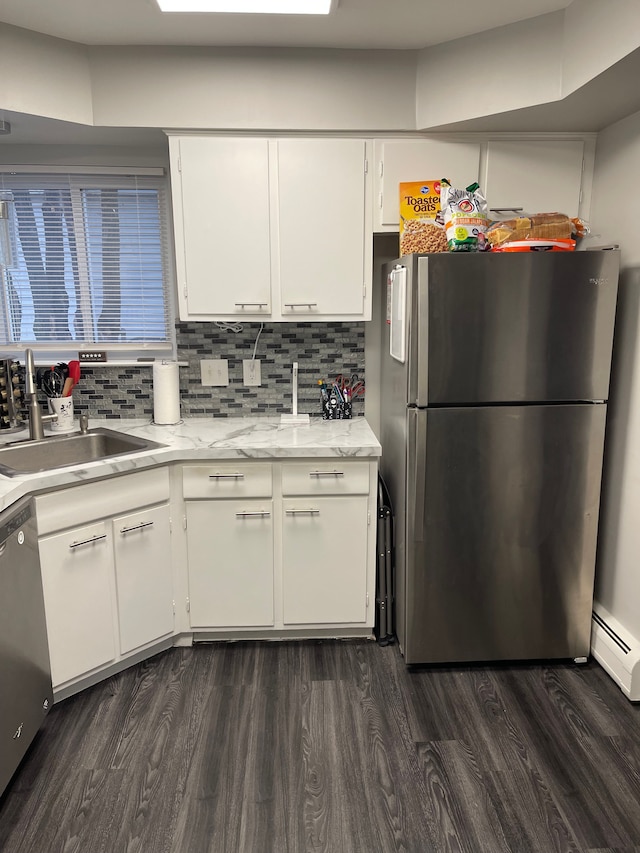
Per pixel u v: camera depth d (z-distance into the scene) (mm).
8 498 1698
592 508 2211
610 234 2299
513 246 2078
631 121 2141
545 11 1985
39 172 2582
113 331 2773
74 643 2039
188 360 2752
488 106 2164
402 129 2334
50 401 2459
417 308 2010
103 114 2252
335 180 2365
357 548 2355
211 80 2256
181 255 2389
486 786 1740
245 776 1776
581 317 2055
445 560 2199
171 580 2328
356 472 2287
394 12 1960
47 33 2098
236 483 2275
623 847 1543
